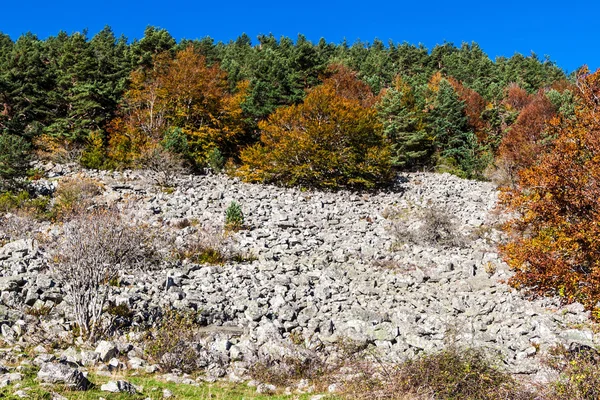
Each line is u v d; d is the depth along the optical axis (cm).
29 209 2291
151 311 1195
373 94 6644
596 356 948
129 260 1424
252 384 876
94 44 6481
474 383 806
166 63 4859
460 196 3578
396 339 1155
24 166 2784
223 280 1578
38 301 1120
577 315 1311
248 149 3947
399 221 2773
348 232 2486
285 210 2806
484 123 5722
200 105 4391
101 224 1186
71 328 1048
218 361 972
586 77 1029
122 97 4416
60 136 3844
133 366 884
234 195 3030
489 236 2447
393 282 1712
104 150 3744
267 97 5044
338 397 827
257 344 1086
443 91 5625
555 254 941
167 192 2934
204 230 2228
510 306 1403
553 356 1001
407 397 802
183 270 1645
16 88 4166
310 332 1215
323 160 3638
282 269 1777
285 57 7069
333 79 6175
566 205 912
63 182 2803
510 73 8488
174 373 881
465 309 1423
